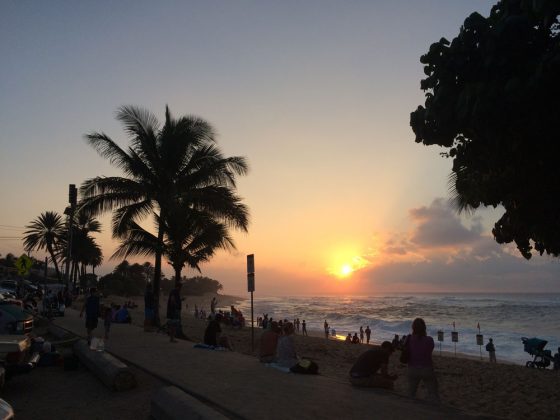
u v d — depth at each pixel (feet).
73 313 99.30
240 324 109.81
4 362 27.58
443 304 461.78
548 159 18.66
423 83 19.90
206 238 73.51
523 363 105.19
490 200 21.38
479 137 19.11
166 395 21.04
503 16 18.03
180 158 72.38
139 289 406.21
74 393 27.32
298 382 29.25
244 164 73.97
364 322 238.48
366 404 23.56
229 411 21.65
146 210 72.54
